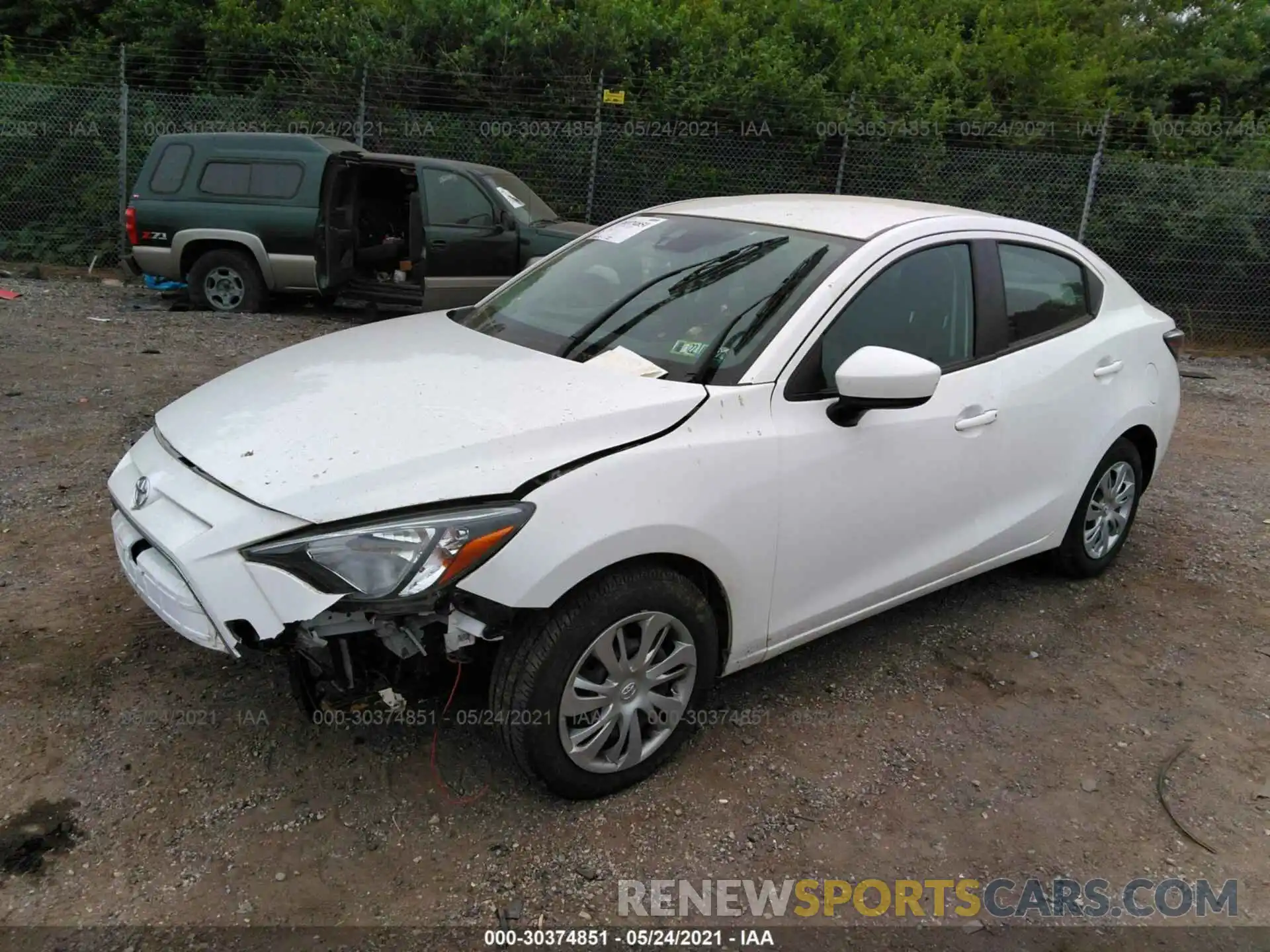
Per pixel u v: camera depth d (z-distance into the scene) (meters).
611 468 2.67
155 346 8.28
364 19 13.20
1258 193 11.58
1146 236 11.90
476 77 12.74
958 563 3.74
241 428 2.85
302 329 9.66
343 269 10.14
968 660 3.81
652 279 3.55
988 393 3.65
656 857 2.71
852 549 3.30
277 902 2.50
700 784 3.01
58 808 2.76
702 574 2.96
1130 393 4.32
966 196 12.37
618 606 2.71
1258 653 3.96
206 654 3.51
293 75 13.55
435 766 3.01
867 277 3.32
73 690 3.28
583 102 12.88
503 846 2.72
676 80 12.76
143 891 2.51
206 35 13.62
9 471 5.12
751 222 3.71
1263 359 11.24
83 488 4.97
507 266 9.79
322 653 2.67
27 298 10.22
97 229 13.10
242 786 2.89
